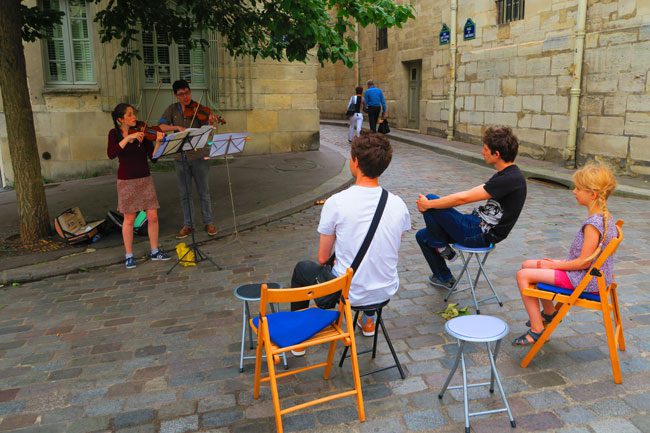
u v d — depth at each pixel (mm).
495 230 4121
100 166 11367
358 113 15016
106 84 11023
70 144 11094
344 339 3016
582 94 10102
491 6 12727
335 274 3316
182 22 8234
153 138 5809
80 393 3426
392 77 18375
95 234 6746
